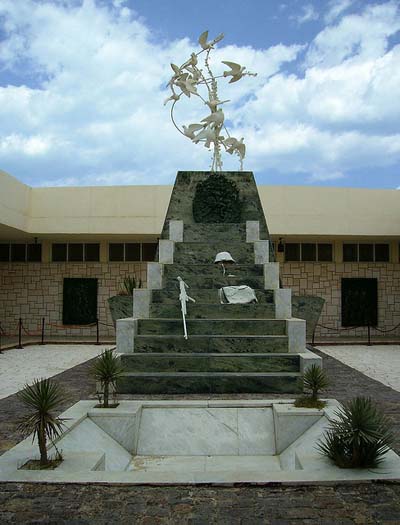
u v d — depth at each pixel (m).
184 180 10.60
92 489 3.82
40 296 17.72
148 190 15.84
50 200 15.95
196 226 10.02
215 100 11.43
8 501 3.62
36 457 4.36
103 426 5.42
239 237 9.96
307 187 15.86
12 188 14.56
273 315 7.97
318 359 6.80
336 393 6.91
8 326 17.72
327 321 17.48
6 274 17.81
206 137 11.26
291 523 3.34
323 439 4.91
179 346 7.38
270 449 5.43
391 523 3.33
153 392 6.73
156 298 8.28
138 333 7.64
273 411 5.73
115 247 17.73
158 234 15.88
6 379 8.83
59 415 5.35
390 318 17.59
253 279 8.68
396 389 7.75
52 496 3.70
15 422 5.53
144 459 5.25
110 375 5.79
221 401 6.00
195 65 11.53
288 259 17.61
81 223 15.84
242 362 7.05
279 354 7.15
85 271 17.70
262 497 3.71
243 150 11.40
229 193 10.23
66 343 15.47
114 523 3.34
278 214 15.73
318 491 3.80
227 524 3.32
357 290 17.59
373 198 16.00
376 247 17.78
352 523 3.33
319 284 17.55
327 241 17.64
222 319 7.82
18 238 17.25
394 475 3.97
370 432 4.12
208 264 8.97
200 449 5.42
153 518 3.40
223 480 3.91
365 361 11.38
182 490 3.82
